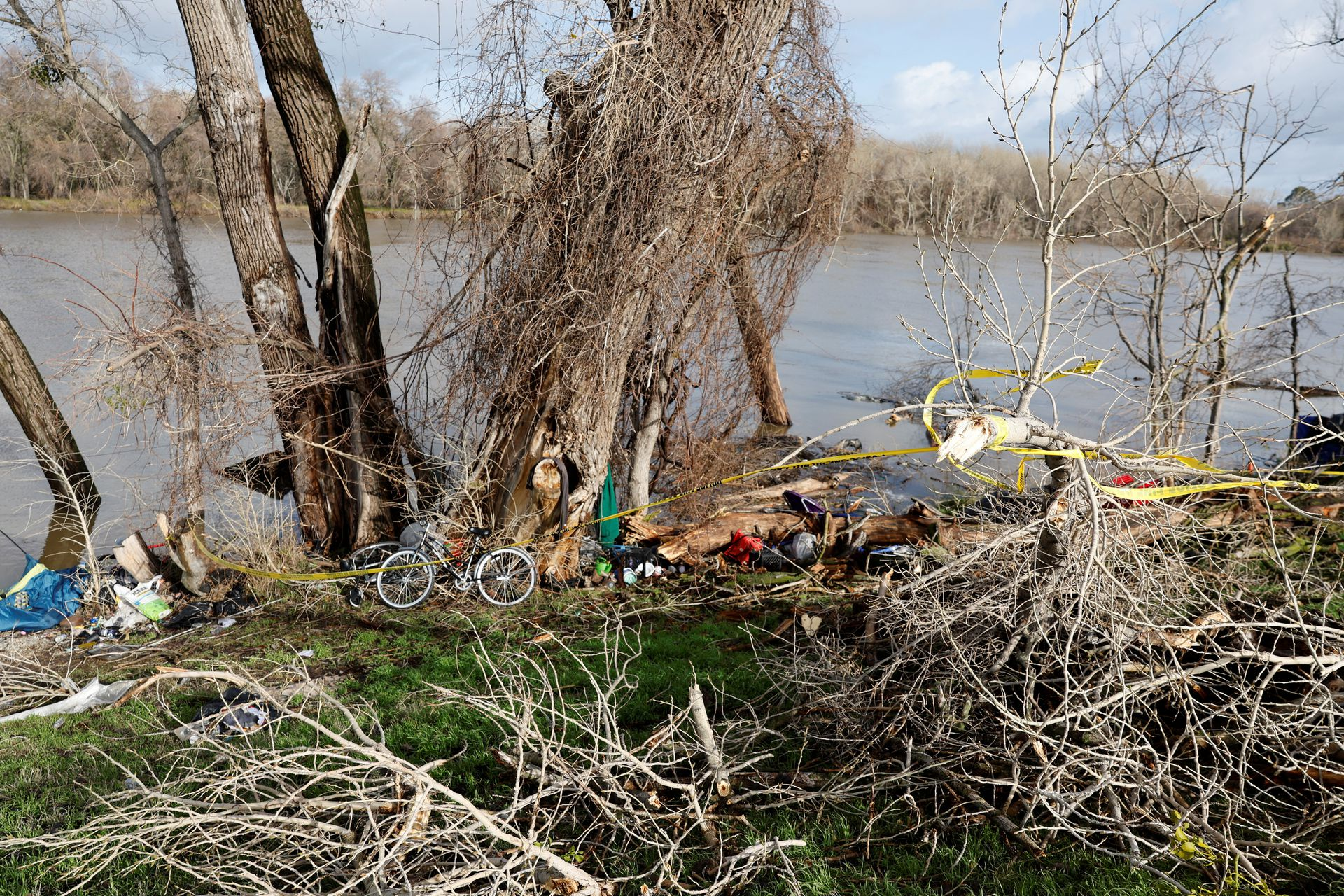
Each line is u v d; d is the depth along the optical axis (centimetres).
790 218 1149
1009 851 459
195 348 1029
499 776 580
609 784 515
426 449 1203
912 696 538
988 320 625
